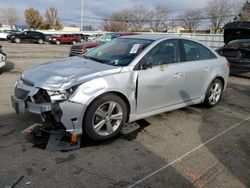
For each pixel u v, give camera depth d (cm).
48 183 267
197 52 488
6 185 260
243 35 981
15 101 351
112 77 350
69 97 319
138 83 378
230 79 916
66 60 429
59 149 332
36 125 378
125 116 378
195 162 322
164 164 314
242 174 301
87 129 341
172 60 433
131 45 427
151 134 396
